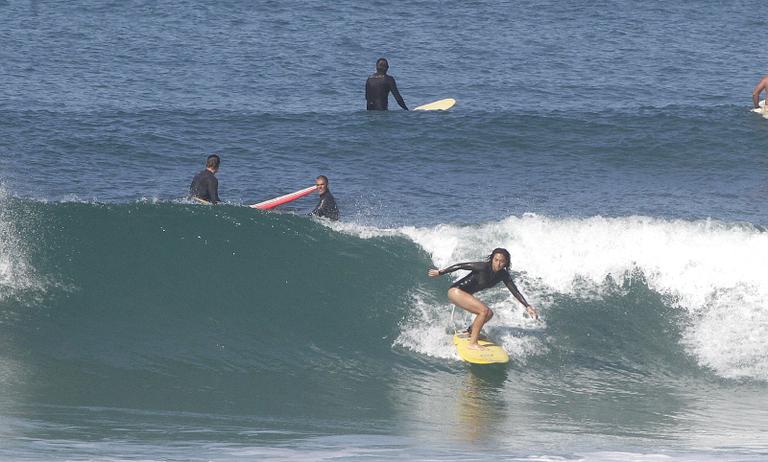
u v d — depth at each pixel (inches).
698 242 2107.5
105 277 1910.7
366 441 1306.6
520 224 2134.6
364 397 1642.5
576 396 1708.9
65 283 1884.8
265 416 1486.2
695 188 2947.8
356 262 2031.3
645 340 1941.4
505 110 3535.9
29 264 1907.0
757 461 1190.3
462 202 2770.7
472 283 1818.4
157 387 1610.5
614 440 1379.2
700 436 1441.9
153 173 2938.0
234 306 1898.4
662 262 2082.9
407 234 2116.1
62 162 2970.0
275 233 2070.6
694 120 3417.8
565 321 1963.6
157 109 3503.9
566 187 2935.5
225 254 2003.0
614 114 3474.4
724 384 1820.9
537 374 1809.8
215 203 2364.7
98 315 1827.0
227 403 1553.9
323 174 2979.8
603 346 1914.4
